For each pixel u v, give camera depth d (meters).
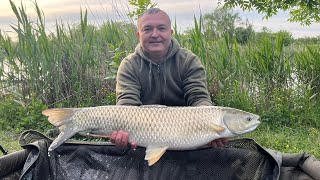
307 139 1.77
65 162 0.98
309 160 0.89
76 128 0.88
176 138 0.86
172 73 1.10
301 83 2.28
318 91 2.27
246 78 2.16
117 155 0.97
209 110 0.87
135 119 0.86
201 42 2.08
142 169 0.97
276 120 2.02
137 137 0.87
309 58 2.33
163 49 1.06
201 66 1.11
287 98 2.12
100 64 2.19
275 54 2.17
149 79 1.09
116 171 0.97
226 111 0.87
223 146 0.95
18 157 0.94
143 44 1.07
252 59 2.18
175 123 0.86
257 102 2.13
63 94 2.17
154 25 1.05
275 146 1.71
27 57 2.10
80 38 2.18
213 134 0.87
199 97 1.07
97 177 0.97
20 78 2.18
